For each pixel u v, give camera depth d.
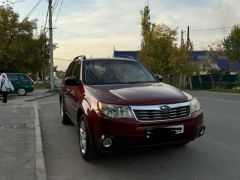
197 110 2.88
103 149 2.72
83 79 3.37
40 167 2.79
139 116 2.65
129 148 2.65
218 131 4.16
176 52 19.02
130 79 3.41
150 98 2.72
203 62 20.53
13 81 11.84
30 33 19.58
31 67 20.53
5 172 2.71
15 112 6.05
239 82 16.23
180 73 19.44
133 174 2.67
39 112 6.38
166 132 2.67
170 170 2.72
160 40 19.20
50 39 13.82
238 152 3.19
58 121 5.20
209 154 3.13
